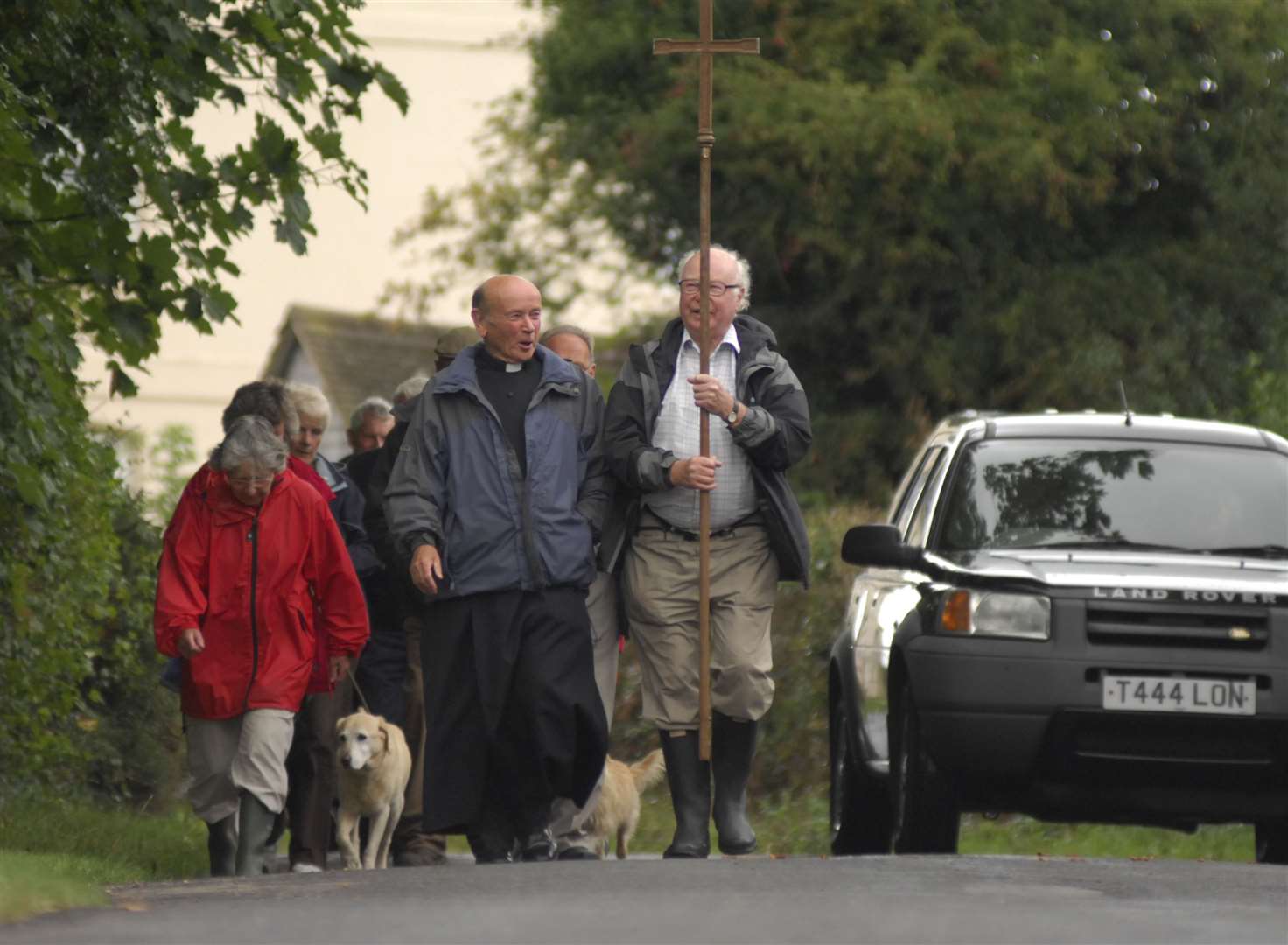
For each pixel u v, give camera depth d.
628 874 27.89
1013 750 34.91
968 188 105.94
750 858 31.17
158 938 21.77
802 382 112.19
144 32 40.97
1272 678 34.97
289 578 35.19
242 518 35.09
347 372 144.75
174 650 34.91
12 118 38.78
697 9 115.38
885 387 112.00
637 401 35.25
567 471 33.97
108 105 41.59
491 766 33.97
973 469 39.91
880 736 40.12
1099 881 27.75
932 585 36.91
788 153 107.00
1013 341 107.94
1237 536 38.28
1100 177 106.06
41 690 49.16
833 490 109.62
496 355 34.31
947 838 36.41
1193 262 110.19
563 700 33.34
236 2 43.16
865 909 23.58
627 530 35.59
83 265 41.94
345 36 44.47
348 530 42.19
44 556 44.69
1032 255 109.56
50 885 25.03
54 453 41.50
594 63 116.50
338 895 25.98
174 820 53.94
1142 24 110.94
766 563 35.56
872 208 106.94
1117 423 41.03
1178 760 34.91
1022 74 107.75
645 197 116.31
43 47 40.72
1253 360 100.94
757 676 35.28
